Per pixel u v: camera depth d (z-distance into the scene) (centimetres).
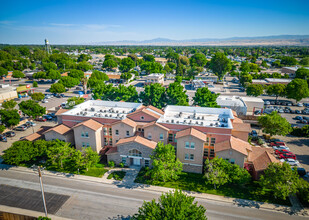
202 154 4975
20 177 4966
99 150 5725
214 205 4084
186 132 5025
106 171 5178
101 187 4616
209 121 5628
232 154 4725
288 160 5462
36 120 8356
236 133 5522
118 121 5600
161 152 4659
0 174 5066
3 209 4025
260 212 3919
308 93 9912
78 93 12588
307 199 3906
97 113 6281
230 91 13188
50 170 5219
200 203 4131
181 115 6056
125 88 9031
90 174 5041
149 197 4322
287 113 9188
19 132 7362
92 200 4234
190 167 5147
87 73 15750
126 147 5203
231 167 4409
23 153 5156
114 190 4522
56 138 5728
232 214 3869
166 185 4669
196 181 4806
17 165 5428
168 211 2781
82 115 6069
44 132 5725
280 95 10481
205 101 7812
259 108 8931
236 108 8431
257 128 7725
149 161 5219
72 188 4584
